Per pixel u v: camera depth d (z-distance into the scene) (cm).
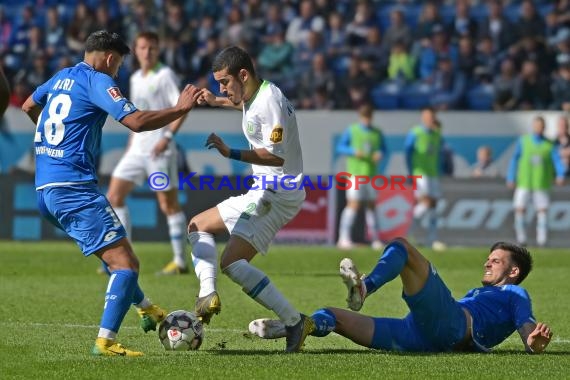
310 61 7756
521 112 6850
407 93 7581
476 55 7662
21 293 3684
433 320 2405
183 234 4481
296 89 7562
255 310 3312
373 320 2488
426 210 6269
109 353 2372
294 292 3803
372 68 7538
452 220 6362
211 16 8175
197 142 6700
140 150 4344
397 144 6831
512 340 2781
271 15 8019
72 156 2392
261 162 2492
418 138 6228
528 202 6322
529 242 6338
